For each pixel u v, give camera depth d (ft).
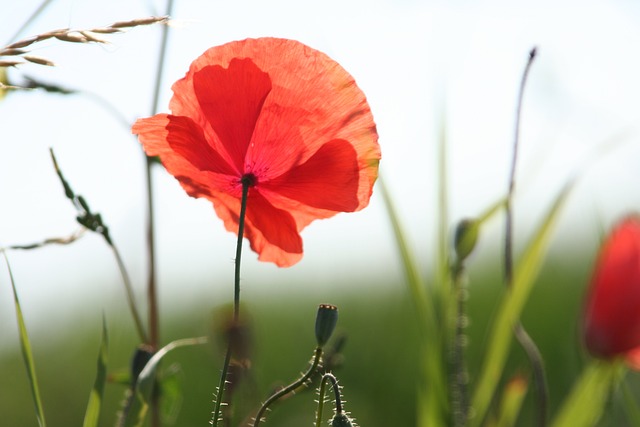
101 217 1.96
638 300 2.21
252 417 2.01
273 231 1.95
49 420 2.87
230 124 1.88
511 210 2.20
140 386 1.91
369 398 2.78
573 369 2.83
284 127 1.89
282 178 1.90
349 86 1.88
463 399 2.21
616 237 2.22
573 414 2.27
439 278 2.32
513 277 2.29
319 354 1.80
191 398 2.75
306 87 1.88
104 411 2.83
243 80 1.87
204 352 2.92
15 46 1.76
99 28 1.77
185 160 1.90
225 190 1.92
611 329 2.23
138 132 1.88
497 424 2.29
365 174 1.90
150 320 2.23
